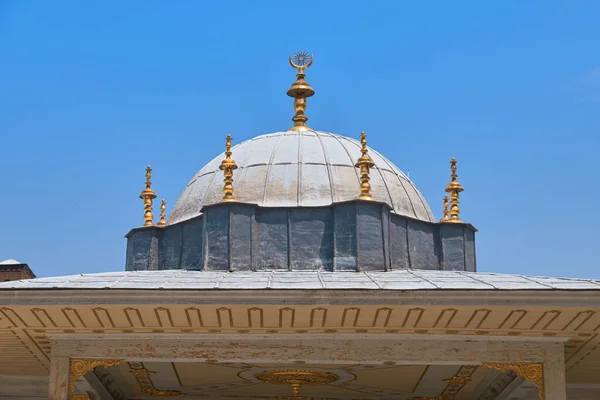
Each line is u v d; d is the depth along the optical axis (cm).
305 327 2522
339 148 3256
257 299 2342
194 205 3222
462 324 2489
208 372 3053
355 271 2859
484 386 3197
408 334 2558
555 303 2333
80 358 2566
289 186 3084
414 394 3412
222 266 2878
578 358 2784
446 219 3269
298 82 3550
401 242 3084
